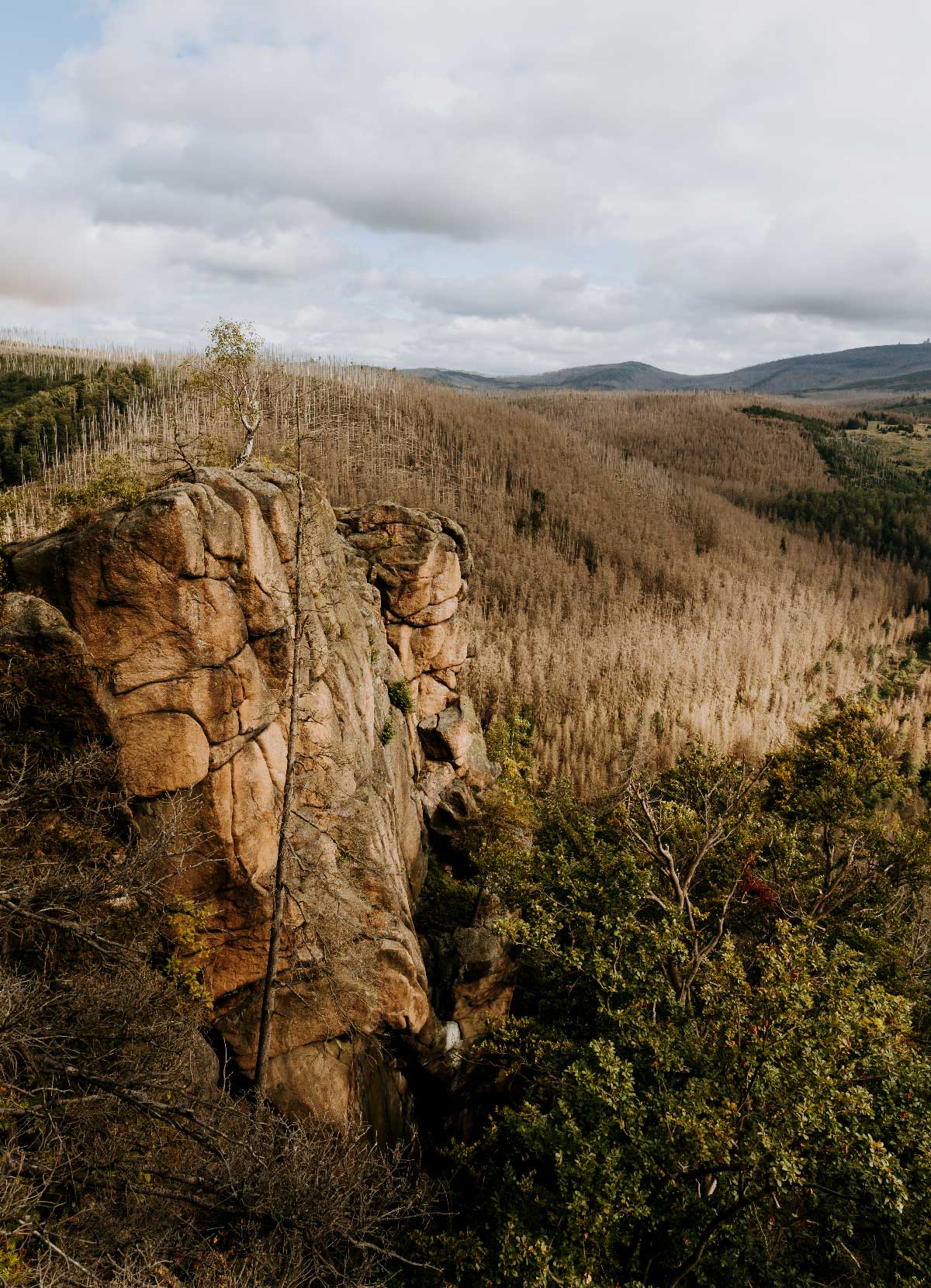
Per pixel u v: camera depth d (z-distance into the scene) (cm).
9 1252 1014
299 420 2406
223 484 1873
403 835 3262
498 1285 1714
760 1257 1875
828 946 3309
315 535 2411
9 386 19175
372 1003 2083
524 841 3947
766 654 16725
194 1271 1361
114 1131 1362
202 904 1858
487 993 2756
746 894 3294
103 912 1622
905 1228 1592
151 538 1658
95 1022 1388
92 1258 1147
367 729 2720
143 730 1717
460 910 3381
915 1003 2952
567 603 18800
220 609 1794
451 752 4125
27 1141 1322
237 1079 1920
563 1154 1931
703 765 4284
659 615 19225
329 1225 1405
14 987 1232
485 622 16575
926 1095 1769
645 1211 1703
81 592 1661
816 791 3703
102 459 2083
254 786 1925
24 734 1622
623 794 4084
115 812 1733
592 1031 2814
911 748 11138
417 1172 2261
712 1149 1616
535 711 12475
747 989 1858
